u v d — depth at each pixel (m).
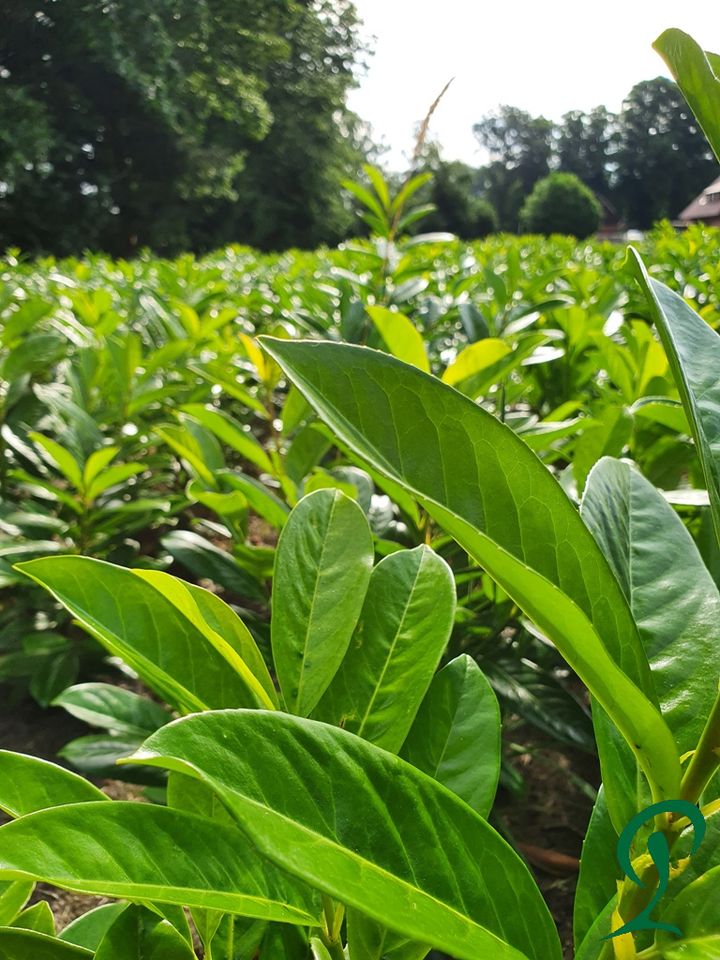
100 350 3.70
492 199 93.50
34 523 2.73
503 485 0.63
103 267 8.77
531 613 0.58
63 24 32.06
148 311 3.95
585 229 37.12
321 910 0.79
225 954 0.90
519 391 2.96
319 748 0.61
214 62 37.59
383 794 0.62
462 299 4.90
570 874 2.31
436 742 0.97
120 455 3.47
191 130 36.84
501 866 0.65
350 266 5.48
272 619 0.90
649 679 0.65
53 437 3.64
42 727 3.00
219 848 0.65
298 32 45.91
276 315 4.85
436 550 2.29
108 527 2.85
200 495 2.12
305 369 0.59
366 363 0.61
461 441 0.62
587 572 0.64
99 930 1.05
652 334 3.05
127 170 36.78
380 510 2.44
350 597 0.92
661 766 0.62
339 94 47.25
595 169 92.56
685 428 2.09
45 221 32.34
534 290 4.21
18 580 2.60
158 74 34.00
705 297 4.75
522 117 94.75
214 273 5.89
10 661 2.80
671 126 81.00
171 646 0.87
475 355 1.90
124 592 0.87
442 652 0.92
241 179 42.94
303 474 2.30
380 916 0.51
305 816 0.57
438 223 56.16
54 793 0.79
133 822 0.62
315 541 0.96
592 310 3.79
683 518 2.33
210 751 0.56
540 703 1.99
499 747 0.96
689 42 0.54
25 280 6.57
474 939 0.56
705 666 0.82
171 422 4.00
